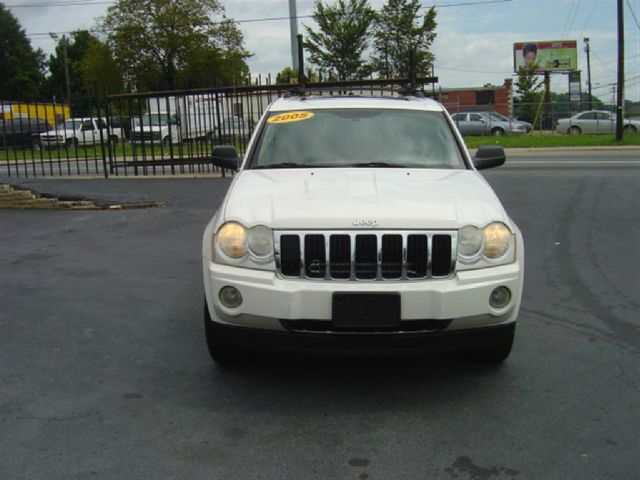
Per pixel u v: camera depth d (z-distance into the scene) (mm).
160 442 3512
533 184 13750
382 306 3730
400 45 40656
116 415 3820
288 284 3779
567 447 3451
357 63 40469
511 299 3924
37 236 9086
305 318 3756
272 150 5164
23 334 5199
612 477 3170
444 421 3748
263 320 3809
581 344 4934
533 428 3658
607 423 3709
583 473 3203
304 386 4223
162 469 3242
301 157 5078
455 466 3275
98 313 5715
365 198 4059
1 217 10594
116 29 42906
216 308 3928
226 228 3963
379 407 3932
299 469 3246
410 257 3838
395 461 3318
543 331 5215
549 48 58688
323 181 4461
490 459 3336
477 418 3781
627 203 11258
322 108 5598
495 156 5418
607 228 9320
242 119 16516
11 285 6625
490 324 3924
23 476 3184
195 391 4148
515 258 4000
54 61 71938
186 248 8242
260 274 3822
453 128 5480
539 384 4238
